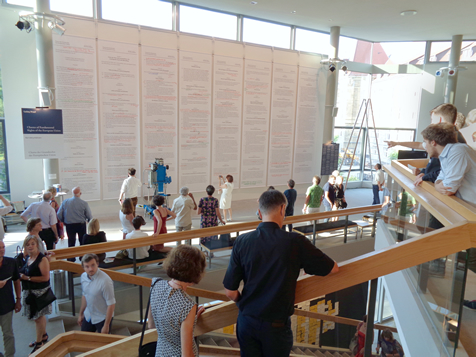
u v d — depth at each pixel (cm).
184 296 153
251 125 1068
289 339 153
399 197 359
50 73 770
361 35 1220
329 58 1113
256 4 923
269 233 151
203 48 959
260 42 1087
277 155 1132
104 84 847
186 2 931
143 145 916
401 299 269
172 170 965
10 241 682
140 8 891
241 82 1030
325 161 1208
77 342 254
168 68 917
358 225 720
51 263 354
